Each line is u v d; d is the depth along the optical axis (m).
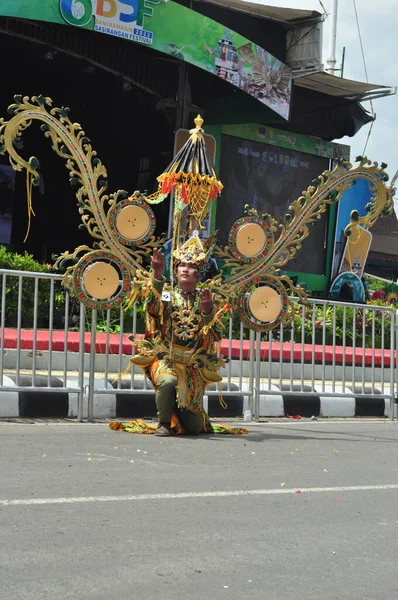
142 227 8.73
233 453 7.75
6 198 23.47
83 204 8.58
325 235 24.58
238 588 3.88
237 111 21.50
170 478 6.36
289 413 11.37
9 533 4.57
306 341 16.56
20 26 18.33
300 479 6.64
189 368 8.63
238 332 12.91
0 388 9.22
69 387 9.55
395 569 4.32
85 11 15.46
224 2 19.77
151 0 16.20
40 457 6.95
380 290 30.67
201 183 8.82
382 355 12.02
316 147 24.19
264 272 9.22
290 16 20.28
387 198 9.61
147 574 4.00
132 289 8.70
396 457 8.06
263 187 23.23
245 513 5.37
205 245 8.77
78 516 5.03
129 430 8.80
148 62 20.47
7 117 23.62
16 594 3.62
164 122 22.27
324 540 4.81
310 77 21.56
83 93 23.41
